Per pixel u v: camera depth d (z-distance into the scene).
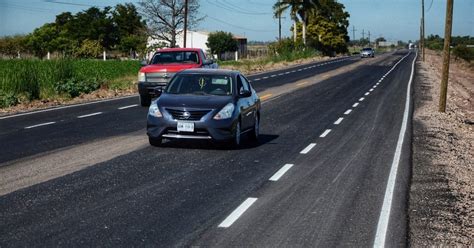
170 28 63.81
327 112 22.08
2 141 13.50
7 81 23.48
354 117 20.66
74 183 9.52
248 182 10.07
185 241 6.77
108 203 8.38
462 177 11.38
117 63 49.62
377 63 75.00
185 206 8.37
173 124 12.91
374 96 29.36
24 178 9.74
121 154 12.29
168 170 10.85
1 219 7.42
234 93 13.85
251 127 14.67
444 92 23.92
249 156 12.64
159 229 7.22
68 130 15.59
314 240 6.96
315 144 14.58
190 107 12.96
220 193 9.22
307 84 37.25
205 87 13.95
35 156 11.71
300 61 79.56
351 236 7.17
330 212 8.27
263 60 72.31
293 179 10.43
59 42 90.62
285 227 7.47
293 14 97.44
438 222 7.98
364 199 9.11
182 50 23.39
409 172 11.37
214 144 14.01
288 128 17.55
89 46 82.19
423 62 78.94
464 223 8.03
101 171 10.52
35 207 8.02
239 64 60.97
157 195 8.95
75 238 6.76
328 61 83.06
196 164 11.53
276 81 39.88
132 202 8.49
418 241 7.09
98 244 6.57
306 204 8.69
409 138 16.03
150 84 22.02
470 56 116.31
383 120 19.98
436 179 10.84
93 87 28.41
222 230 7.25
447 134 18.17
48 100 23.62
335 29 117.56
